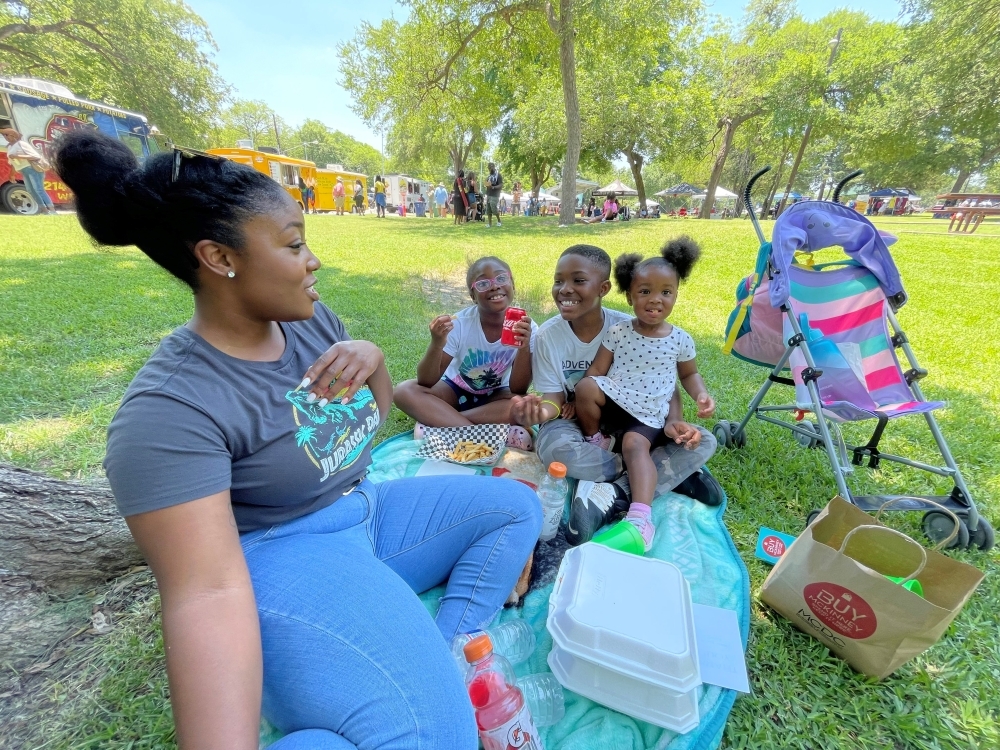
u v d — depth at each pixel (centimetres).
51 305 485
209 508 100
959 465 285
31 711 143
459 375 301
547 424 261
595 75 1698
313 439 129
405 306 568
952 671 166
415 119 1998
